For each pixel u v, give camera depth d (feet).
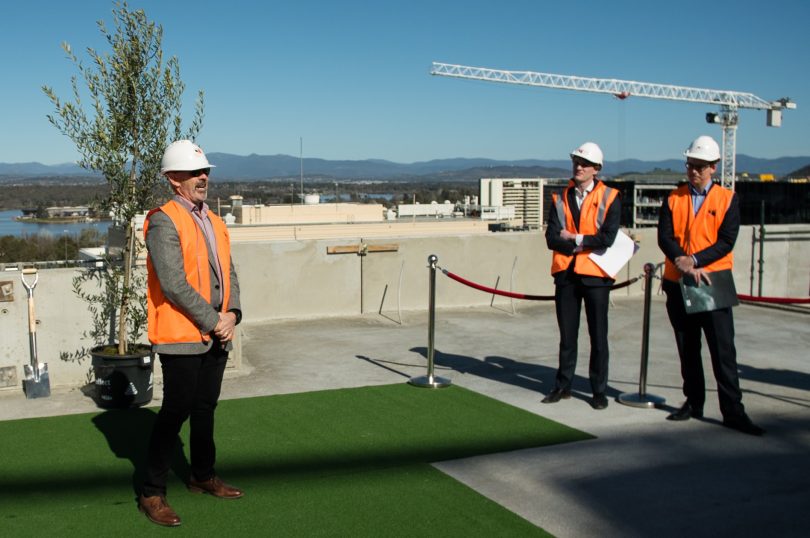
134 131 21.86
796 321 36.37
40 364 22.72
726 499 15.84
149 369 21.59
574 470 17.33
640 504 15.55
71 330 23.82
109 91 21.53
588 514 15.07
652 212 242.58
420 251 38.04
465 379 25.39
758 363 28.14
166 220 14.07
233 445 18.75
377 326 34.32
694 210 20.10
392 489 16.14
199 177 14.62
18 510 14.97
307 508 15.17
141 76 21.75
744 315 37.83
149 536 13.92
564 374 22.80
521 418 21.15
